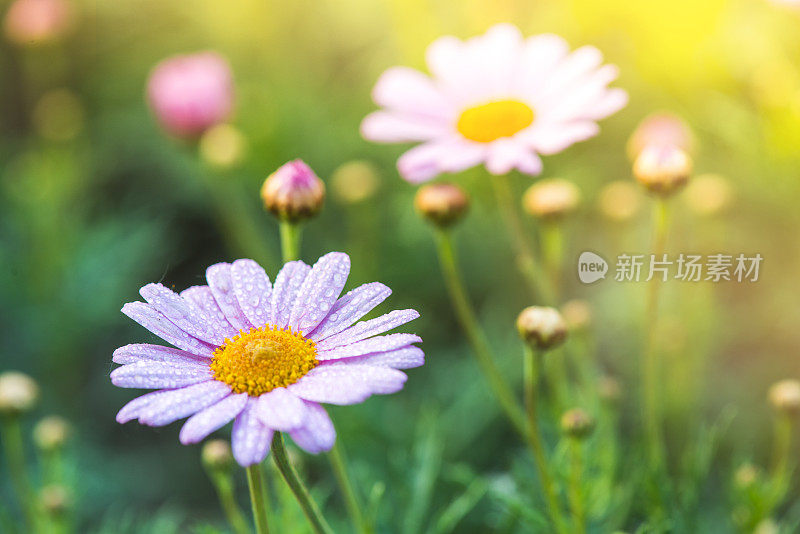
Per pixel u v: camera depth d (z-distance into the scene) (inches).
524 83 17.2
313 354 14.6
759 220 20.8
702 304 19.6
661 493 17.0
